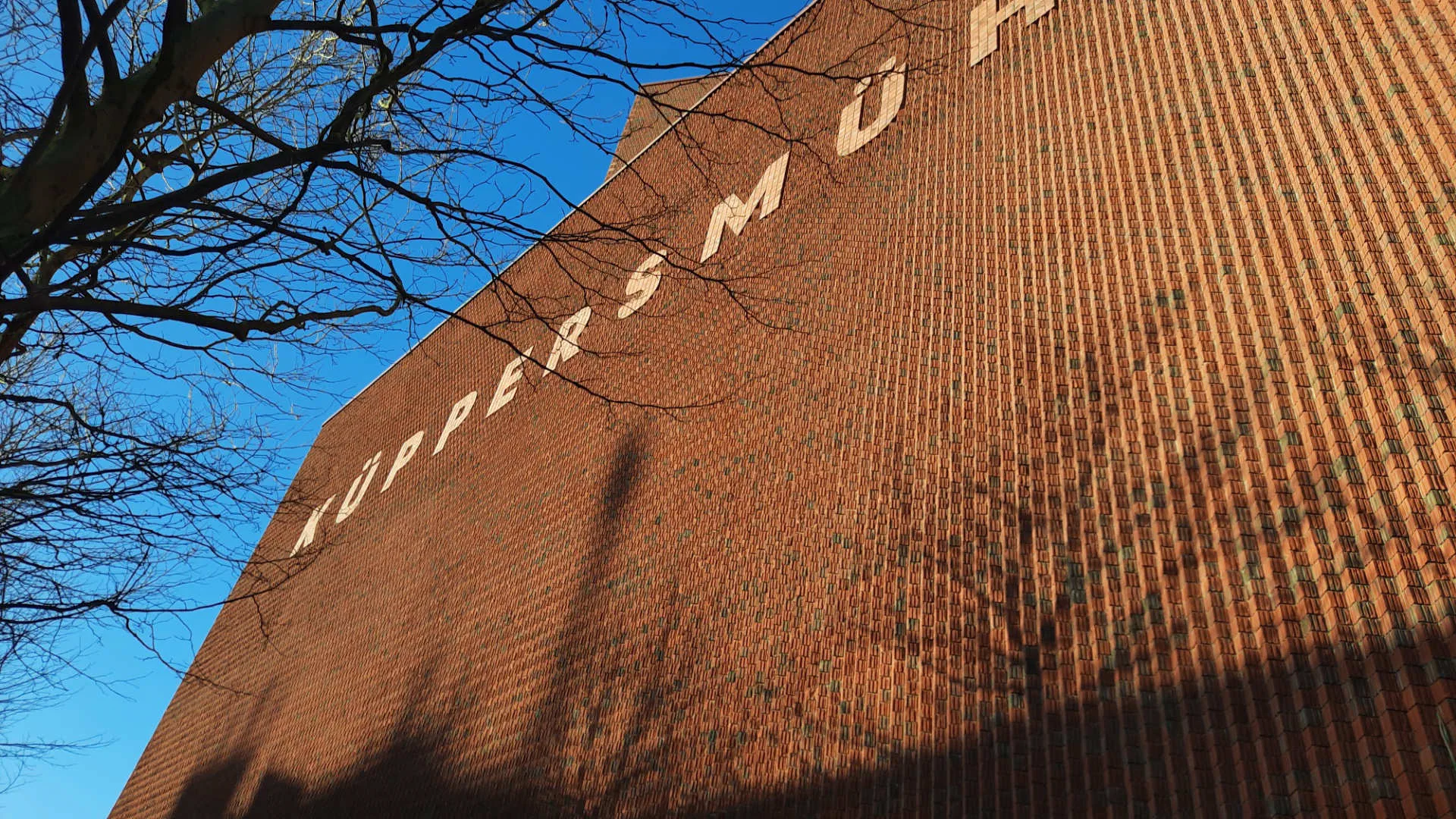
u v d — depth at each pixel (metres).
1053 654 6.80
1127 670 6.38
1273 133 7.93
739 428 11.63
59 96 3.82
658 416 13.55
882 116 13.02
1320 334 6.68
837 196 12.84
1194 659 6.09
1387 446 5.86
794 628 8.83
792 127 15.18
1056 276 8.94
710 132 17.64
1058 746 6.38
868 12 14.78
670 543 11.43
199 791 20.66
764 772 8.16
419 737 13.95
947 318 9.70
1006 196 10.06
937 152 11.46
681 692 9.64
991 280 9.53
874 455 9.30
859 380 10.22
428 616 16.27
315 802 15.54
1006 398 8.51
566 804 10.10
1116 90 9.63
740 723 8.71
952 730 6.99
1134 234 8.52
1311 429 6.37
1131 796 5.86
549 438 16.36
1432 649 5.04
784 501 10.02
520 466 16.72
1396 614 5.29
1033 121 10.41
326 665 18.97
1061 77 10.41
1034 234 9.46
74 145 4.00
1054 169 9.75
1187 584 6.43
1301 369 6.68
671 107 5.65
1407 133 6.84
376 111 5.76
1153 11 9.83
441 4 4.95
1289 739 5.36
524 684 12.30
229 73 6.69
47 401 5.22
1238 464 6.64
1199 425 7.07
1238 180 7.95
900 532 8.46
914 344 9.87
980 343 9.14
